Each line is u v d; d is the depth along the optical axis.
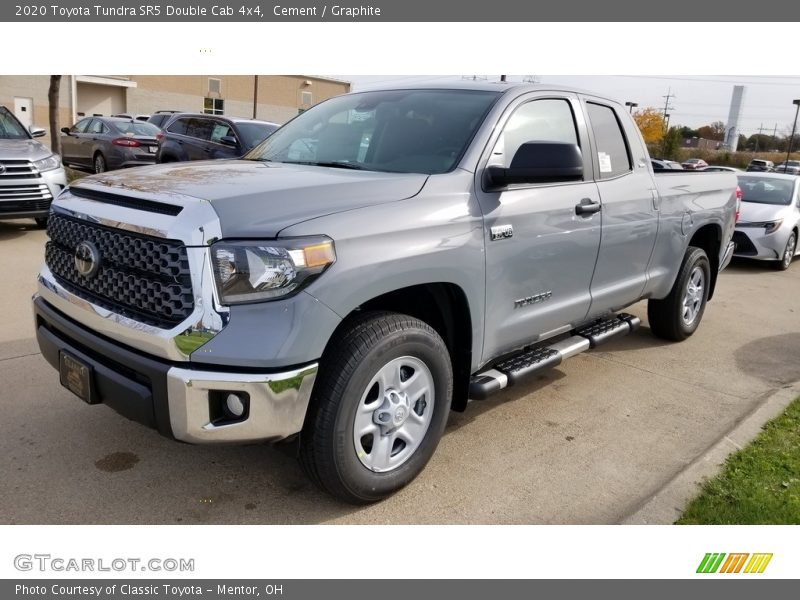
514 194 3.52
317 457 2.76
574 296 4.13
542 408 4.36
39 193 8.16
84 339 2.86
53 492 3.05
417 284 2.97
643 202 4.65
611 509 3.18
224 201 2.60
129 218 2.69
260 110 47.34
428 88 4.03
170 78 42.09
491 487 3.32
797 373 5.36
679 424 4.21
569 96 4.18
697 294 5.98
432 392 3.18
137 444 3.52
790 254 10.73
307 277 2.54
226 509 3.02
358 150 3.73
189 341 2.49
